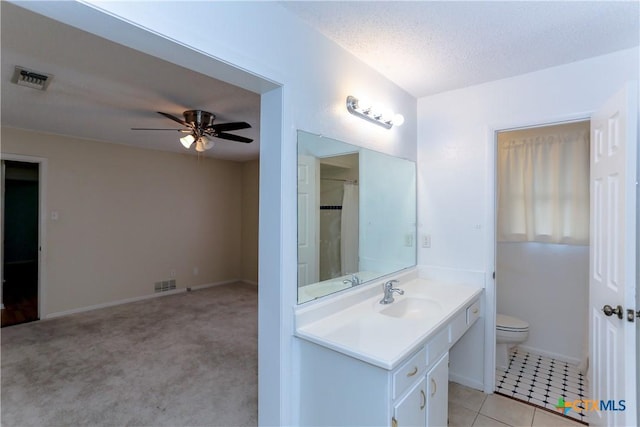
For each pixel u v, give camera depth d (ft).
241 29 4.58
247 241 19.77
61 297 13.44
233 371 8.74
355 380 4.76
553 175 9.62
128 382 8.16
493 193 8.04
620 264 5.27
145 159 15.92
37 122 11.46
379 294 7.39
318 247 6.02
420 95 8.88
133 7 3.52
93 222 14.30
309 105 5.70
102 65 7.02
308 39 5.65
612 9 5.14
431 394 5.47
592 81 6.81
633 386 5.00
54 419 6.74
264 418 5.56
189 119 10.04
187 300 15.69
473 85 8.21
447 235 8.68
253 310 14.14
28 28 5.61
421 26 5.65
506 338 8.96
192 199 17.83
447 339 6.11
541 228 9.80
